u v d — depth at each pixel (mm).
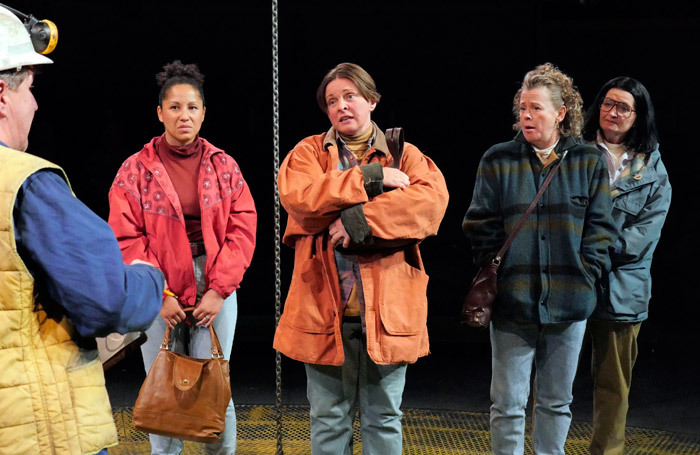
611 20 7254
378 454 2668
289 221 2730
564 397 2963
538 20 7383
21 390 1668
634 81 3230
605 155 3262
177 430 2689
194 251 2998
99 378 1824
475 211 3031
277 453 2896
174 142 2996
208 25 7414
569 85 2951
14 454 1657
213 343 2885
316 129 7793
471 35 7551
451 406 4629
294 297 2662
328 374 2656
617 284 3146
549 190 2932
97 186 7270
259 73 7645
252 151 7863
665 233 7438
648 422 4305
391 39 7617
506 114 7754
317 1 7504
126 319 1746
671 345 6039
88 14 7086
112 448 3828
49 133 7180
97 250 1684
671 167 7398
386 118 7855
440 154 7973
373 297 2564
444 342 6184
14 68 1782
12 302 1668
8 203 1645
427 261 8047
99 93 7246
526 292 2900
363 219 2445
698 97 7227
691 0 7094
